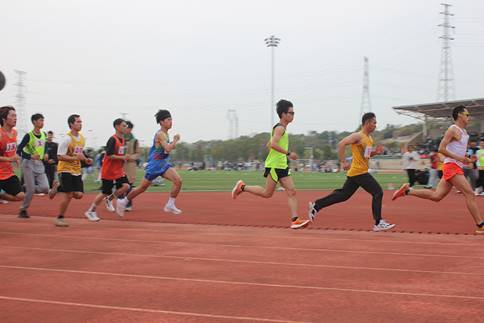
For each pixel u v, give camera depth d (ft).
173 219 33.12
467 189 26.22
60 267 18.04
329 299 13.89
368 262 18.89
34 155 32.30
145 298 14.03
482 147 56.70
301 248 21.94
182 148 317.42
